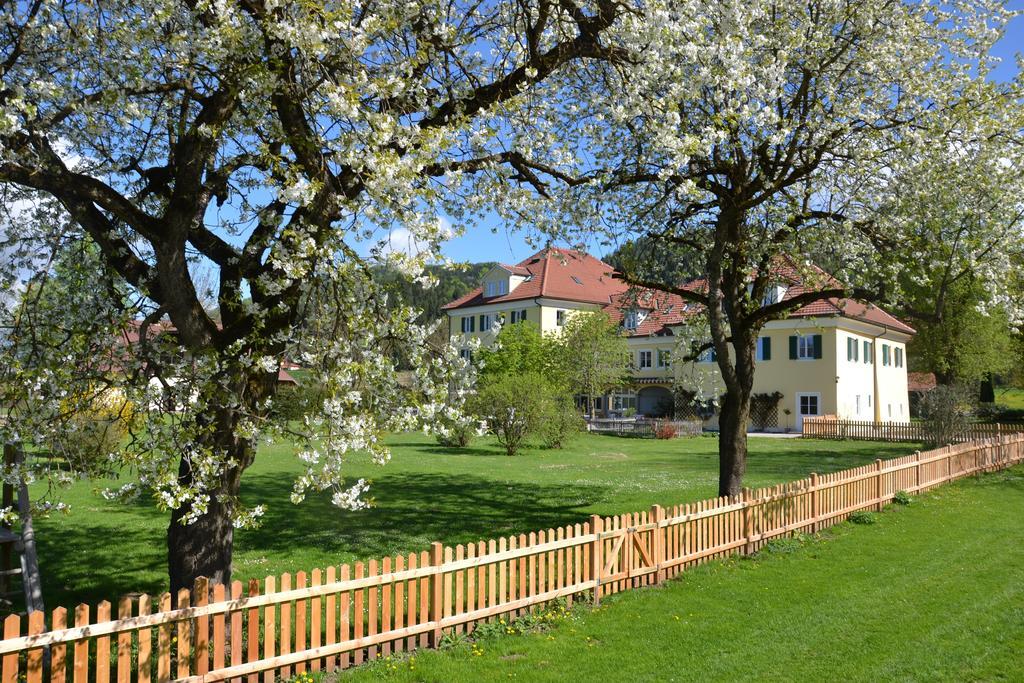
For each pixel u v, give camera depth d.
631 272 13.68
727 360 12.44
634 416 48.28
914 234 12.04
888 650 6.91
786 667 6.52
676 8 7.69
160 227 6.49
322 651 6.26
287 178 6.00
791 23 11.01
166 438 5.87
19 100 5.60
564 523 13.30
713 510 10.25
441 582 7.09
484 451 29.34
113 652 7.12
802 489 12.23
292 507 14.66
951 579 9.45
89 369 6.57
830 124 10.93
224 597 5.73
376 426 6.59
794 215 11.75
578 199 11.27
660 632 7.45
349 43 6.32
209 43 6.11
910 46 11.27
